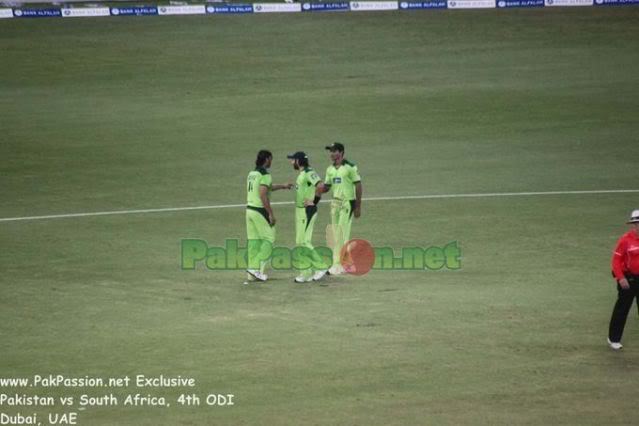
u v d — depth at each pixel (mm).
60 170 100625
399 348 50938
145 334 53781
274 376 47219
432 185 93250
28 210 86438
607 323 55031
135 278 65688
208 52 147875
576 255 70125
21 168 101438
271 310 58000
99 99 128625
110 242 75625
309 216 63625
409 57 145625
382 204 86500
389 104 125438
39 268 68625
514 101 125938
